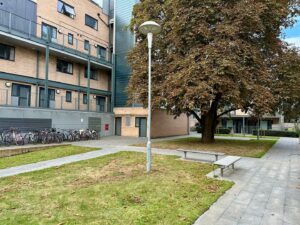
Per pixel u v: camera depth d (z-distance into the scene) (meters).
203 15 14.07
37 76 20.84
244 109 16.11
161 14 17.39
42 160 10.73
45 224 4.34
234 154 12.75
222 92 13.53
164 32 16.64
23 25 19.62
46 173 8.23
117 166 9.34
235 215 4.95
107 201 5.50
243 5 13.89
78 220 4.51
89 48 24.59
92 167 9.17
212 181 7.27
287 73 15.05
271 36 15.91
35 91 20.83
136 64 17.56
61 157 11.46
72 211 4.94
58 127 19.42
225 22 14.06
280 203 5.64
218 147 15.64
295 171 8.91
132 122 25.33
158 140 21.02
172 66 15.21
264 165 9.99
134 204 5.34
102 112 24.52
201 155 12.18
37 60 21.00
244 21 13.82
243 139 22.89
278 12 14.20
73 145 15.99
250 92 13.83
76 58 23.02
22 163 10.10
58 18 22.94
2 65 18.42
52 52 21.12
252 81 13.97
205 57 13.59
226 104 17.56
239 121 40.56
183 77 13.69
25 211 4.94
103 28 28.62
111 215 4.75
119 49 27.05
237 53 13.59
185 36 14.50
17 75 19.25
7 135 14.86
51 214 4.79
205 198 5.78
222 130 35.09
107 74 28.92
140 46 17.91
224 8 14.16
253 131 33.12
